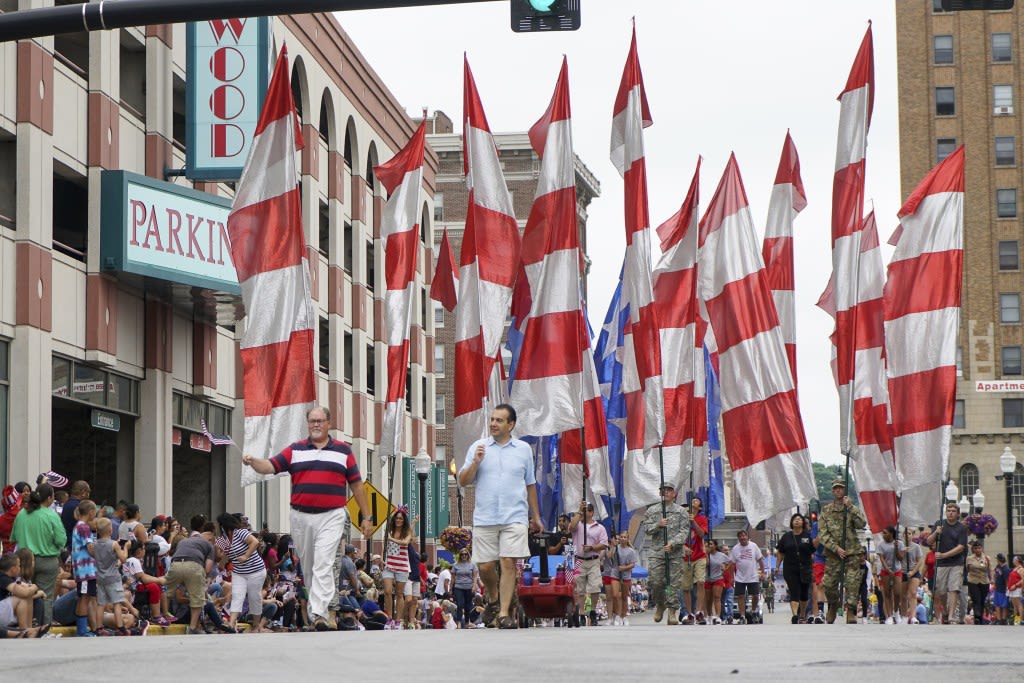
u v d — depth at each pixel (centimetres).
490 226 2152
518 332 2344
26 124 2784
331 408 4744
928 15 9388
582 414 2102
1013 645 1112
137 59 3366
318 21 4572
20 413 2733
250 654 974
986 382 9081
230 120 3291
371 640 1176
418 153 2511
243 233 2262
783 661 914
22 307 2756
